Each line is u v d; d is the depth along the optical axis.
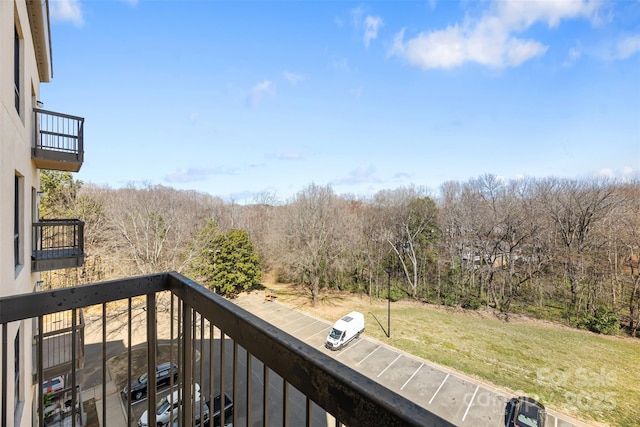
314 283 17.56
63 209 17.30
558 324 14.04
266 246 21.06
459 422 7.98
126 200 17.05
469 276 17.59
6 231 2.79
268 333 0.75
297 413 7.28
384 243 20.19
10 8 2.99
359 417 0.50
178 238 15.98
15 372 3.17
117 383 8.67
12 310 1.10
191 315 1.26
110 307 14.69
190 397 1.23
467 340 12.77
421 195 20.52
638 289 12.48
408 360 11.12
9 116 2.92
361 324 13.42
